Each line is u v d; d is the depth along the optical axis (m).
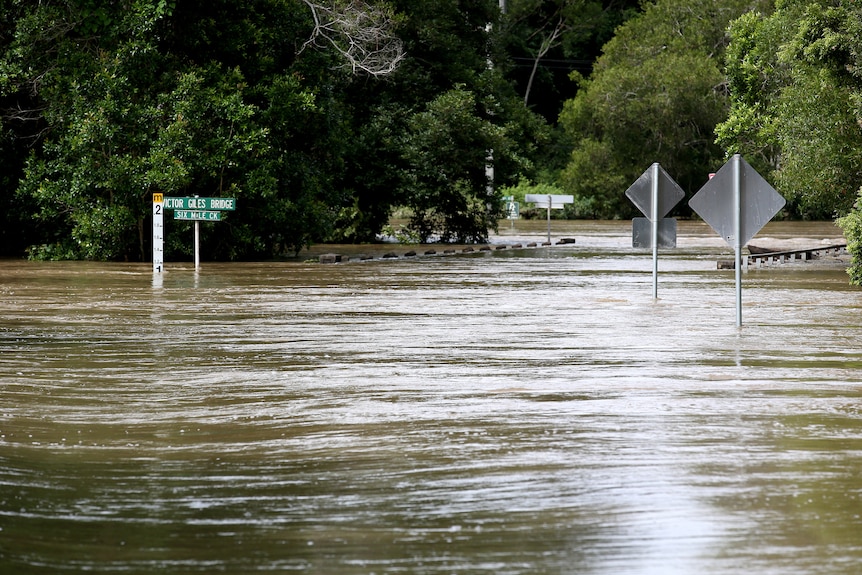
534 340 38.94
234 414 25.64
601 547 15.84
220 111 84.31
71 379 30.52
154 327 42.59
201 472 20.33
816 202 80.31
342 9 97.25
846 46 71.00
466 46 124.19
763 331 41.59
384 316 46.97
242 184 86.19
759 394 27.81
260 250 88.56
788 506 17.72
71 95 82.88
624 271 75.88
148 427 24.28
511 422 24.36
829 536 16.23
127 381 30.20
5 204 89.31
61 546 16.12
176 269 76.00
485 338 39.53
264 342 38.31
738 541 16.03
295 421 24.77
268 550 15.91
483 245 112.00
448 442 22.44
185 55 90.44
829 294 57.75
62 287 60.66
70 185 82.75
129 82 84.31
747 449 21.64
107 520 17.41
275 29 93.75
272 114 88.19
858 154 75.75
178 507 18.08
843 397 27.38
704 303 52.69
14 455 21.75
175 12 88.00
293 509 17.91
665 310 49.44
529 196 121.06
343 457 21.33
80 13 84.19
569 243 118.50
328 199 99.50
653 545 15.89
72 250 84.81
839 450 21.53
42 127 90.81
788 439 22.53
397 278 69.19
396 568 15.10
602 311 49.09
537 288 61.69
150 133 83.00
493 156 114.19
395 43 105.06
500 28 135.00
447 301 53.88
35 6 86.56
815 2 77.75
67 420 25.05
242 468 20.61
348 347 37.06
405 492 18.80
